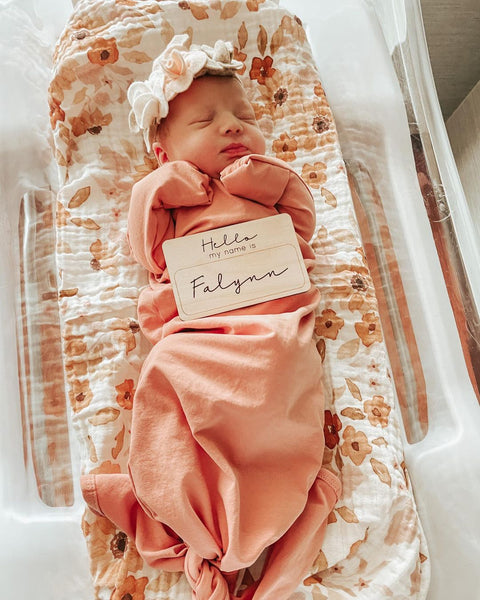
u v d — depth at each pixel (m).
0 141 1.26
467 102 1.61
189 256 0.97
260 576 0.88
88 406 1.01
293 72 1.29
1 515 0.95
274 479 0.86
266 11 1.31
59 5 1.40
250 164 0.96
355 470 0.96
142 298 1.02
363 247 1.24
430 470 1.01
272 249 0.98
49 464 1.05
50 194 1.27
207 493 0.82
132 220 1.02
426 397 1.09
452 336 1.10
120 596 0.87
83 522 0.93
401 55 1.30
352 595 0.88
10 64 1.31
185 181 0.99
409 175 1.23
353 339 1.07
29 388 1.10
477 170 1.53
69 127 1.22
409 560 0.91
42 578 0.91
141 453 0.84
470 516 0.95
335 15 1.42
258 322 0.87
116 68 1.24
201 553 0.80
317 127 1.26
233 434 0.83
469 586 0.92
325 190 1.21
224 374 0.83
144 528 0.89
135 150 1.24
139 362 1.05
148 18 1.25
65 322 1.07
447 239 1.16
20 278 1.18
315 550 0.88
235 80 1.05
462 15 1.45
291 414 0.86
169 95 1.01
